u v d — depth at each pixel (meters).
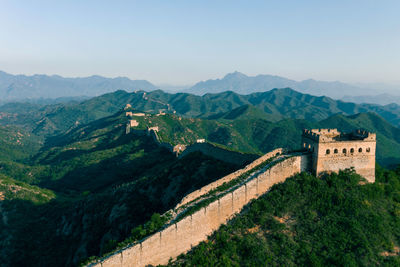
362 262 47.88
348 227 52.91
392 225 54.62
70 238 91.12
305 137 67.56
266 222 54.28
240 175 63.81
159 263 47.75
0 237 98.19
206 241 52.41
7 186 131.50
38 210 120.44
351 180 60.41
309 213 55.50
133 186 97.38
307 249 49.38
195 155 96.75
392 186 64.38
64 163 194.62
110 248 54.22
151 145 182.88
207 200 54.34
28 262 87.31
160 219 52.00
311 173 63.31
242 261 48.00
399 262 48.53
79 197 131.88
